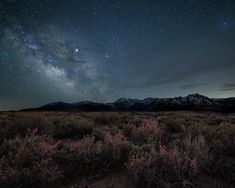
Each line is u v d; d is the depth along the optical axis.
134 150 4.41
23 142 4.90
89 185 3.25
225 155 4.37
